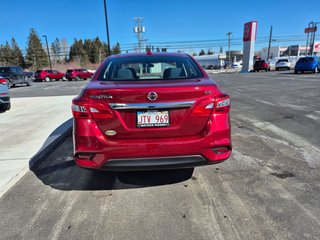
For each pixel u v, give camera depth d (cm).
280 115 661
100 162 263
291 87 1280
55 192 306
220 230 234
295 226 236
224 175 338
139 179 332
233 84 1580
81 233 235
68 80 3534
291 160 379
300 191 295
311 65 2353
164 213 261
